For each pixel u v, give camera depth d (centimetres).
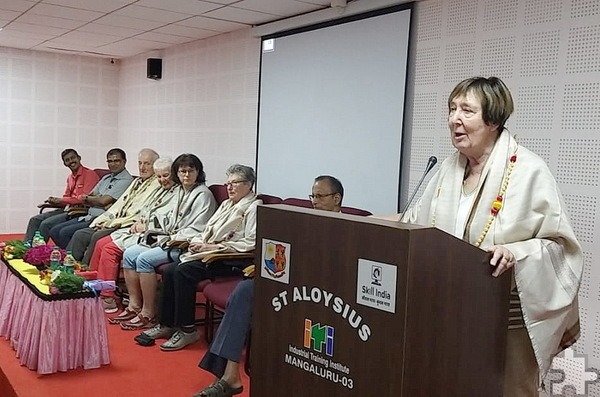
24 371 312
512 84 300
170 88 633
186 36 558
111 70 761
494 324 138
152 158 499
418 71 352
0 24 553
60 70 732
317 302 132
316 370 133
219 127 548
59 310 308
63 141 744
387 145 369
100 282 327
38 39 630
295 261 137
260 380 148
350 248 125
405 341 116
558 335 159
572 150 273
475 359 133
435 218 170
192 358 341
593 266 264
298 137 444
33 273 343
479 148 166
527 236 158
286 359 140
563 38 277
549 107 283
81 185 619
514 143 167
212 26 505
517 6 297
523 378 161
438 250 121
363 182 387
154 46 628
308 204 358
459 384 130
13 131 713
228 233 372
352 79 394
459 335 128
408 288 115
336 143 408
